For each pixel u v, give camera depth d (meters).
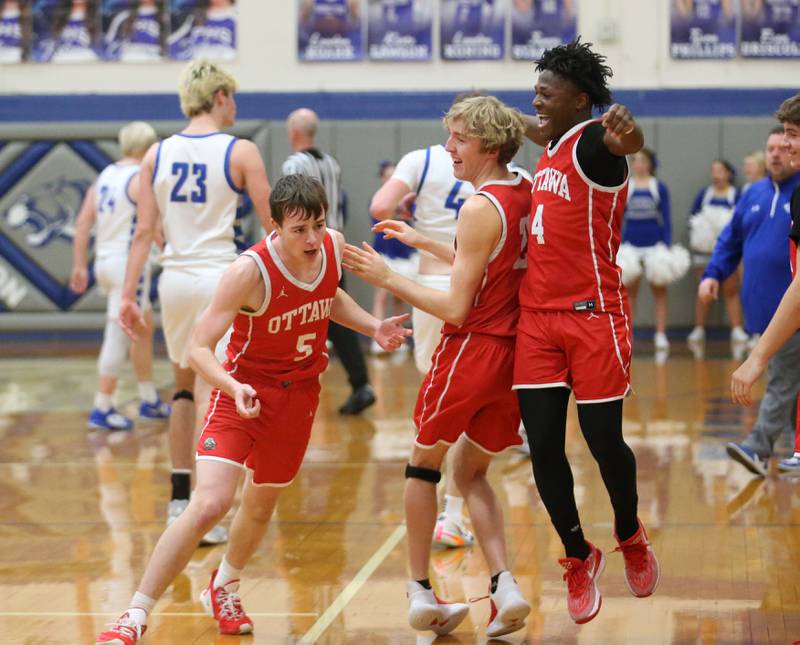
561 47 9.96
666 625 10.55
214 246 13.80
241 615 10.59
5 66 35.47
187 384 14.52
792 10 34.19
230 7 35.03
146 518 14.98
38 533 14.30
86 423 22.16
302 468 17.75
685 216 34.69
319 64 35.09
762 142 34.31
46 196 34.91
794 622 10.55
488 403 10.38
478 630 10.58
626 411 22.20
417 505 10.40
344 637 10.42
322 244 10.10
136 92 35.22
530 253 9.97
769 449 16.73
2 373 28.97
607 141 9.40
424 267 14.33
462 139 10.25
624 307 9.97
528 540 13.52
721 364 28.67
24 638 10.43
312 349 10.34
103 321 34.94
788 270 16.56
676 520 14.30
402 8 34.78
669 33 34.50
